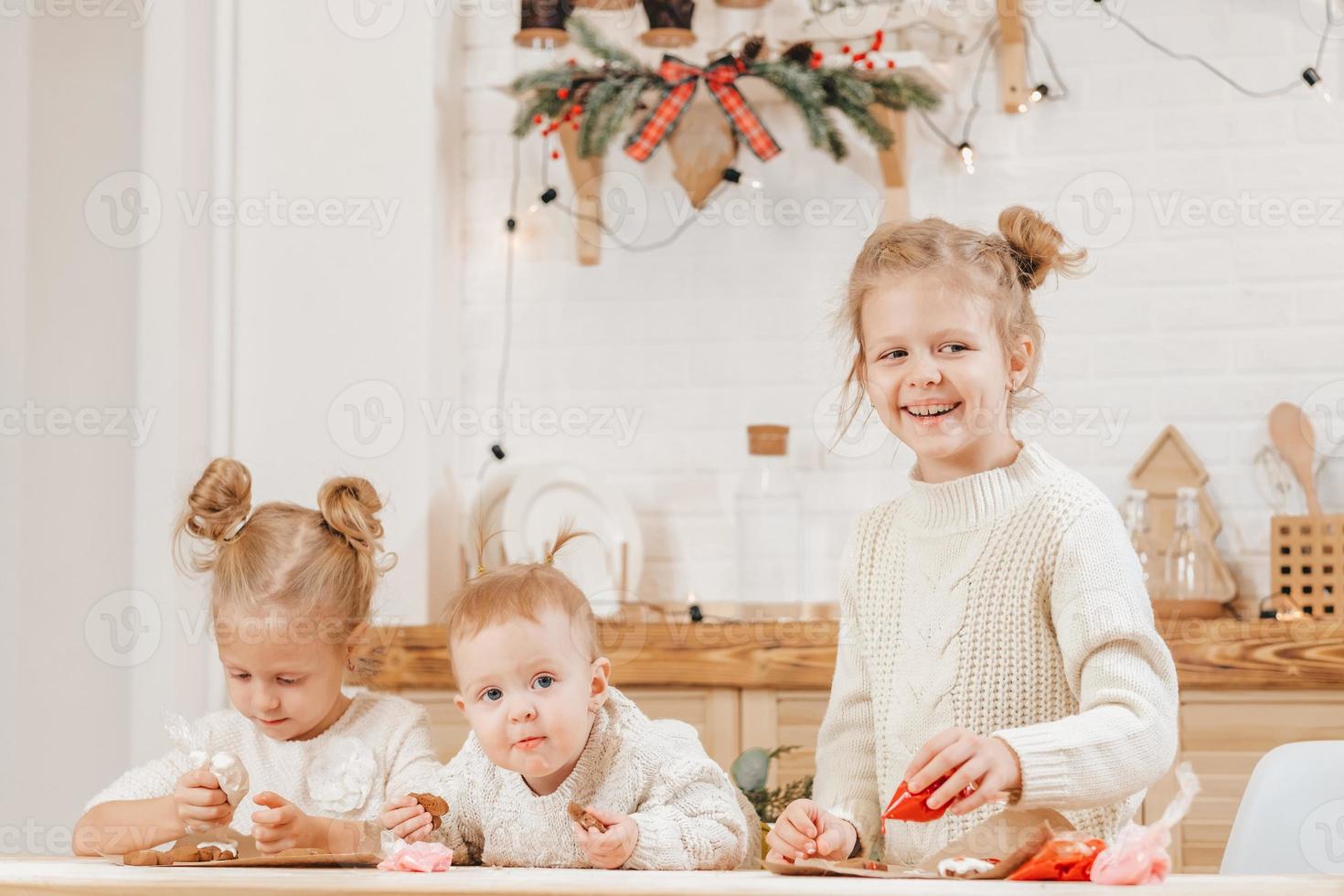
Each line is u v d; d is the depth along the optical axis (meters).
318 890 0.89
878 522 1.58
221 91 2.99
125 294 2.82
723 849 1.25
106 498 2.77
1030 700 1.39
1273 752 1.50
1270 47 3.02
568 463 3.17
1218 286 3.00
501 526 3.16
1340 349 2.95
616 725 1.31
